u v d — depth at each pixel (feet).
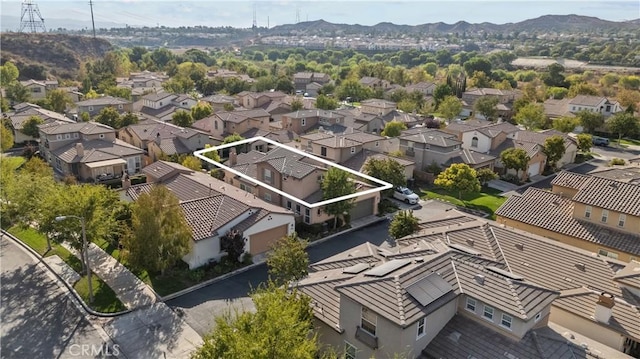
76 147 179.11
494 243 94.27
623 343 72.95
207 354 54.95
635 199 101.96
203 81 424.87
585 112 288.92
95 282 101.55
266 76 437.99
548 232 108.47
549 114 314.35
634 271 81.56
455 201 162.61
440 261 74.49
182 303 94.68
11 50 472.03
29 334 83.71
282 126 242.78
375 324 65.92
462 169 158.71
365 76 520.83
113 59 486.38
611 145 264.31
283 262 87.56
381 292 66.59
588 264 86.48
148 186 139.95
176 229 98.48
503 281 69.26
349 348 70.13
